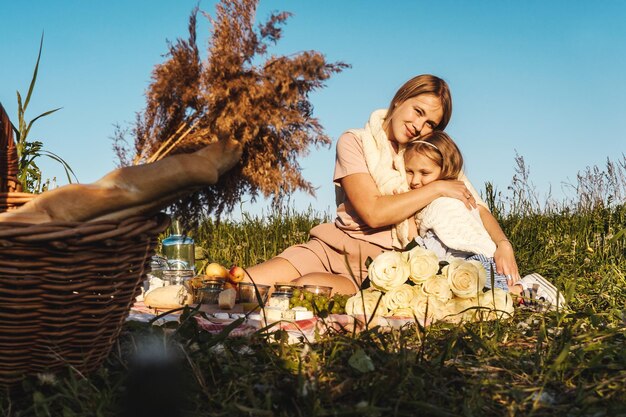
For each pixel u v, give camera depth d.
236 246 6.25
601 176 6.47
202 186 1.74
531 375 2.01
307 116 1.81
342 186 4.00
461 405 1.68
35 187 4.50
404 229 3.82
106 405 1.66
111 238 1.67
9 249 1.60
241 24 1.71
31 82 2.42
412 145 3.89
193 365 1.84
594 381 1.91
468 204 3.79
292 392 1.69
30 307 1.66
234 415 1.63
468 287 2.98
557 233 6.05
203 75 1.73
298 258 4.03
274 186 1.86
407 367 1.89
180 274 3.69
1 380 1.78
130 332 2.30
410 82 3.95
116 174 1.71
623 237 5.19
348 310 3.09
